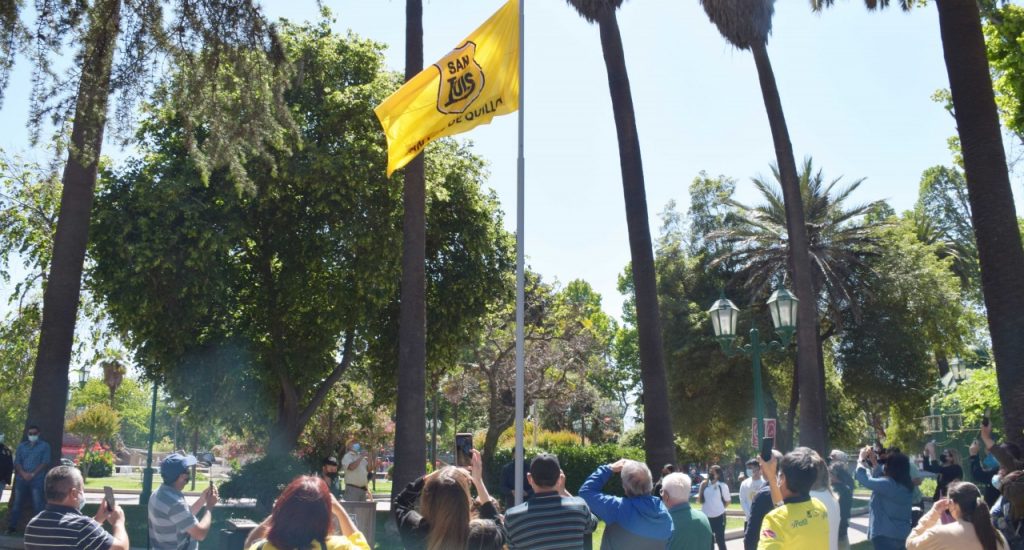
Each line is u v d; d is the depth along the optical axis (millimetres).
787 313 13641
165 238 20609
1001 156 11945
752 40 21688
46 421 15328
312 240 22750
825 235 36062
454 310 26141
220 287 21812
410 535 4684
